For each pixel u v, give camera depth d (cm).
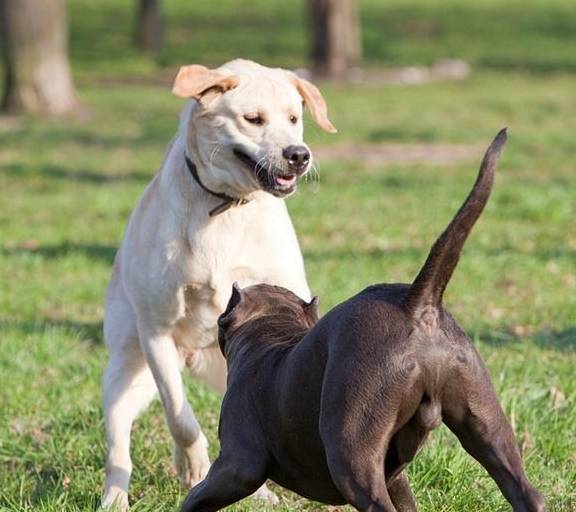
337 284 1620
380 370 657
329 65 4766
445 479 893
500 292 1587
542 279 1658
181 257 892
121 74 5072
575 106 3959
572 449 971
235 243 897
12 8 3750
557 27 6347
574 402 1060
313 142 3225
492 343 1300
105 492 895
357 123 3597
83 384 1210
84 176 2752
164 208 903
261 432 732
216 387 968
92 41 5950
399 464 690
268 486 944
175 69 5209
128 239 931
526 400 1041
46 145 3228
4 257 1864
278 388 716
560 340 1320
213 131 892
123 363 941
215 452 1008
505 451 662
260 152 881
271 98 903
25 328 1459
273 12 6988
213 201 892
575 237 1959
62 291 1673
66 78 3847
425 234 2012
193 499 750
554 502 872
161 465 981
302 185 2520
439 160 2945
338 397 661
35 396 1163
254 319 793
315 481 722
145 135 3397
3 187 2636
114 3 7169
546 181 2553
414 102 4119
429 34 6209
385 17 6769
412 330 663
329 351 680
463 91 4425
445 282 669
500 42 5928
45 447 1020
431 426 663
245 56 5516
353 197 2369
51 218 2259
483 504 866
